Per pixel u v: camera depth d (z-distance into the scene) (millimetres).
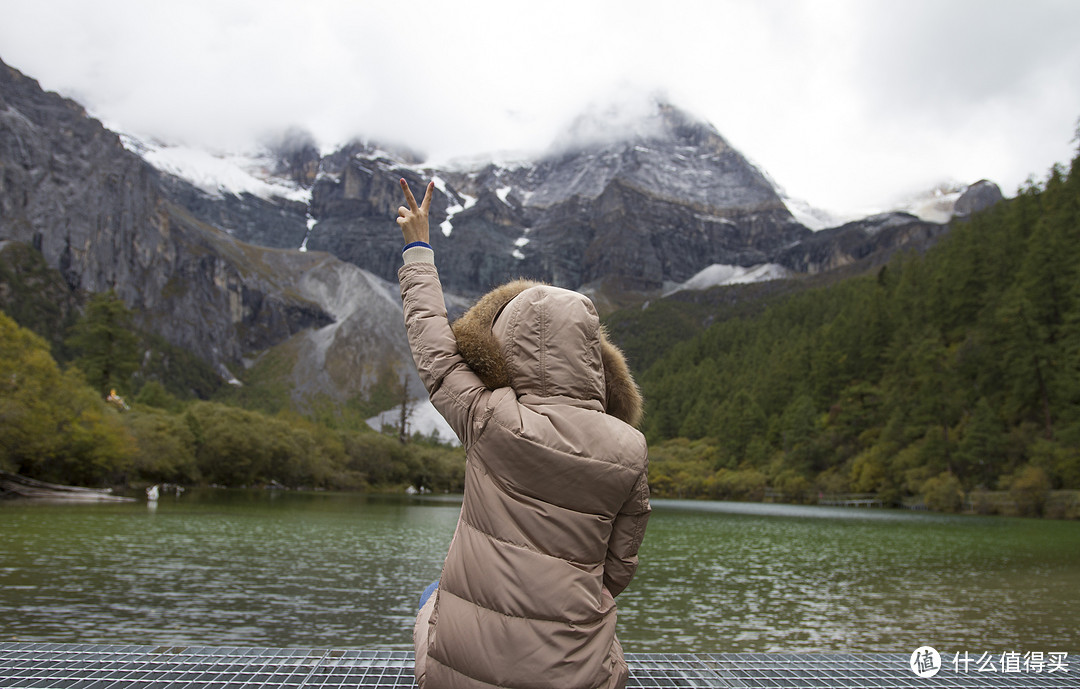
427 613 2576
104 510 34781
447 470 125938
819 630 11727
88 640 9484
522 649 1983
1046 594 15531
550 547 2029
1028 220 96250
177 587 13711
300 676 2986
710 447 130750
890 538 32688
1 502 38750
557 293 2223
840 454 96812
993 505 63281
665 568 19922
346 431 125125
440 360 2188
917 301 107625
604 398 2262
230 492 69250
